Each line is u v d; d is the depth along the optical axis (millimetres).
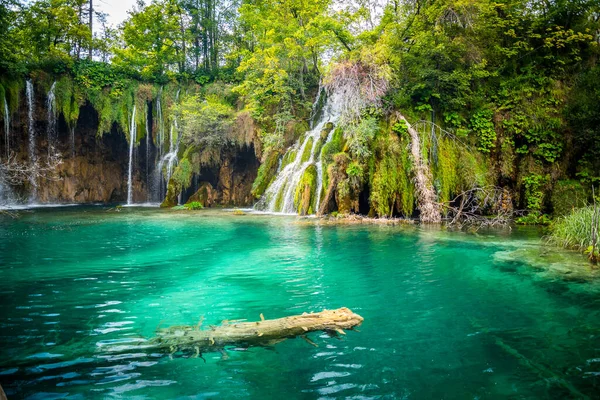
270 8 24078
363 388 3311
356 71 16969
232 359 3871
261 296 6004
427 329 4660
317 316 4812
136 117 26797
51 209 21656
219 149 24141
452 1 16797
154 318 5008
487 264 7961
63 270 7625
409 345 4203
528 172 14953
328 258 8727
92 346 4125
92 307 5441
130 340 4293
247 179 24953
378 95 16516
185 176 23531
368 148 16219
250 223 14805
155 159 28234
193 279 7008
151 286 6555
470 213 15070
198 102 25797
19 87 22938
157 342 4230
